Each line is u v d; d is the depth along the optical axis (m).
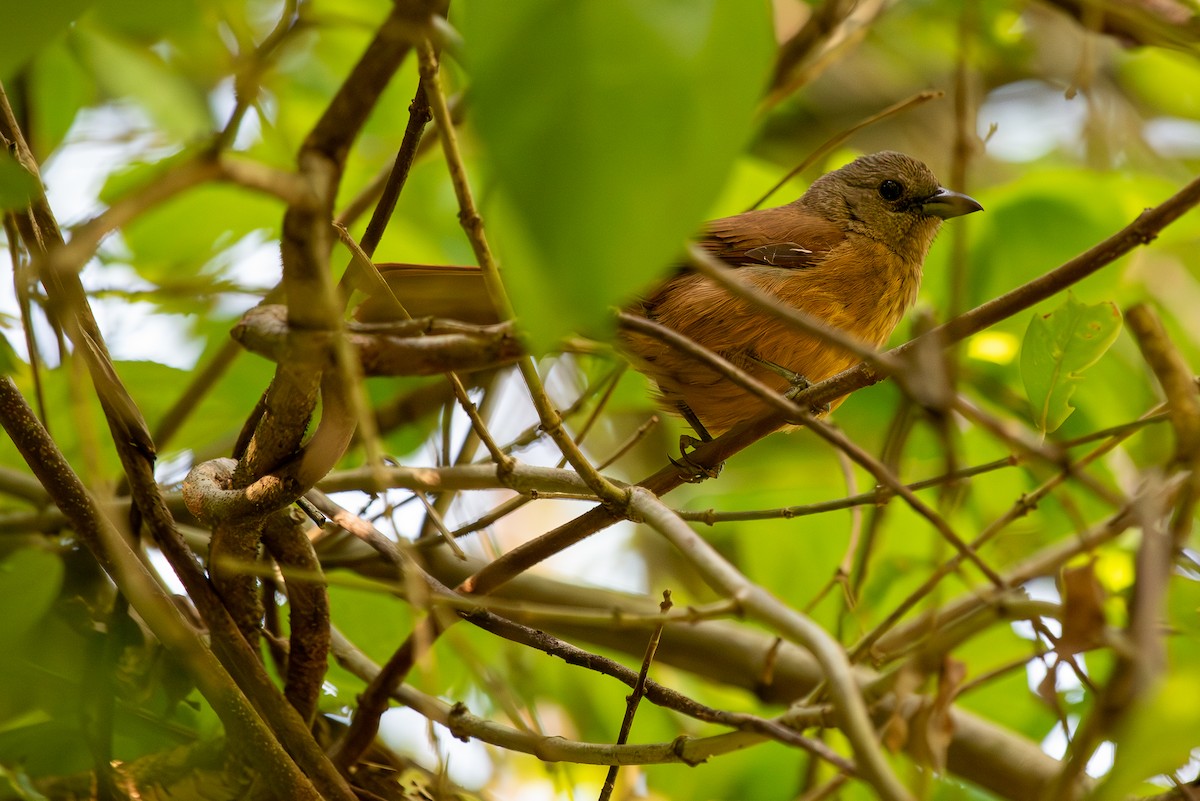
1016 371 9.68
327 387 4.75
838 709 4.15
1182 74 13.38
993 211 10.20
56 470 5.64
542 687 10.05
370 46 3.90
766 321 9.05
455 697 8.95
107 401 5.89
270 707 6.02
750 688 9.27
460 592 6.57
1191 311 11.39
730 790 9.39
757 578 10.08
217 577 6.24
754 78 2.61
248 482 5.55
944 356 5.52
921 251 10.21
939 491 8.96
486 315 8.40
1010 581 6.55
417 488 7.12
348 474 7.31
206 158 3.78
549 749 6.47
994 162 14.22
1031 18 13.68
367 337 4.42
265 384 9.20
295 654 6.54
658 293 9.12
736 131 2.58
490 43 2.59
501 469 6.05
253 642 6.45
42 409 6.78
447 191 10.21
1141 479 9.07
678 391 9.29
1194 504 5.15
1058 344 6.19
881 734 6.43
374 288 5.98
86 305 5.99
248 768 6.66
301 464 5.16
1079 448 9.52
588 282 2.52
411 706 6.95
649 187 2.54
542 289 2.58
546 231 2.53
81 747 6.38
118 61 8.22
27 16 2.93
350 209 8.30
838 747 9.10
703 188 2.56
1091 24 8.30
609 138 2.54
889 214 10.02
